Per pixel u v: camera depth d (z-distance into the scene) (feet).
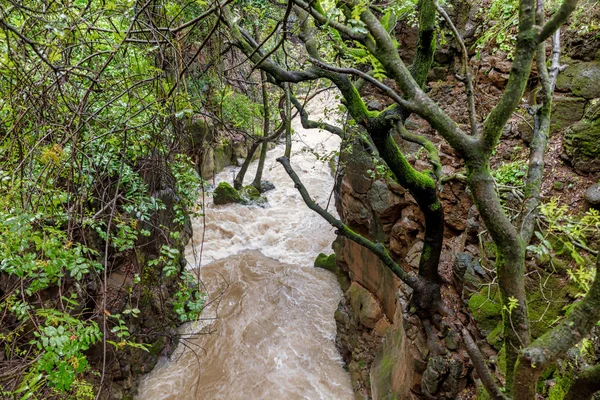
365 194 19.69
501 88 14.98
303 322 25.09
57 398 7.57
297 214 37.40
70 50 8.04
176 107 9.13
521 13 5.33
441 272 14.39
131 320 18.01
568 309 9.32
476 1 16.24
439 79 17.43
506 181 12.16
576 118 12.26
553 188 11.50
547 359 4.85
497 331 11.15
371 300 20.65
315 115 45.91
